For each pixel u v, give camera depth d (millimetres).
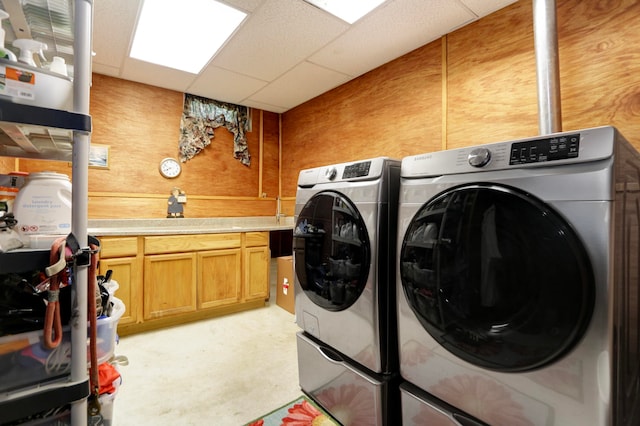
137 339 2514
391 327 1375
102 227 3041
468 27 2234
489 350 974
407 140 2645
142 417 1588
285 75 3094
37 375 802
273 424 1545
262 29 2320
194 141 3600
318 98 3629
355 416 1429
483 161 1012
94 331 858
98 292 1114
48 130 894
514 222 929
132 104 3238
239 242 3146
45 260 773
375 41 2467
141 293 2646
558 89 1608
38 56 1196
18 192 888
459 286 1055
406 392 1241
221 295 3035
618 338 815
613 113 1629
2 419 729
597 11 1679
